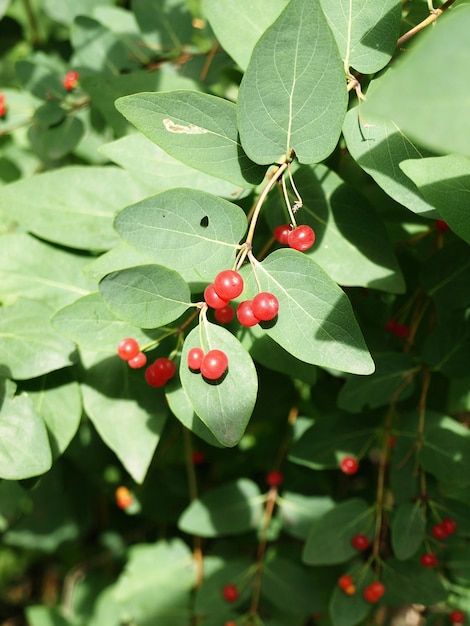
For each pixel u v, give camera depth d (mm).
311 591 430
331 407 433
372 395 378
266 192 297
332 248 343
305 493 444
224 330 295
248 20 346
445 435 374
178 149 298
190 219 291
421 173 296
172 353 326
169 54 440
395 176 309
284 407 443
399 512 375
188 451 453
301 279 289
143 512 493
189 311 335
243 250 295
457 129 211
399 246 403
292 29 274
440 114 210
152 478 493
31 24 533
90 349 319
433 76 210
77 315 316
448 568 406
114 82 385
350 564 427
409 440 380
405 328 401
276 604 427
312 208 346
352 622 386
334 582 448
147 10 437
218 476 476
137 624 450
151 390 348
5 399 328
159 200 286
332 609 388
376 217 344
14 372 334
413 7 355
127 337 320
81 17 427
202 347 295
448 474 371
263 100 287
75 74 428
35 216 373
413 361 380
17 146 486
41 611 535
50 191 377
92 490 569
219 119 295
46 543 566
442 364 377
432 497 385
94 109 430
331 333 288
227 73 426
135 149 346
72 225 373
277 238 338
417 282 404
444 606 417
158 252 293
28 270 372
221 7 346
